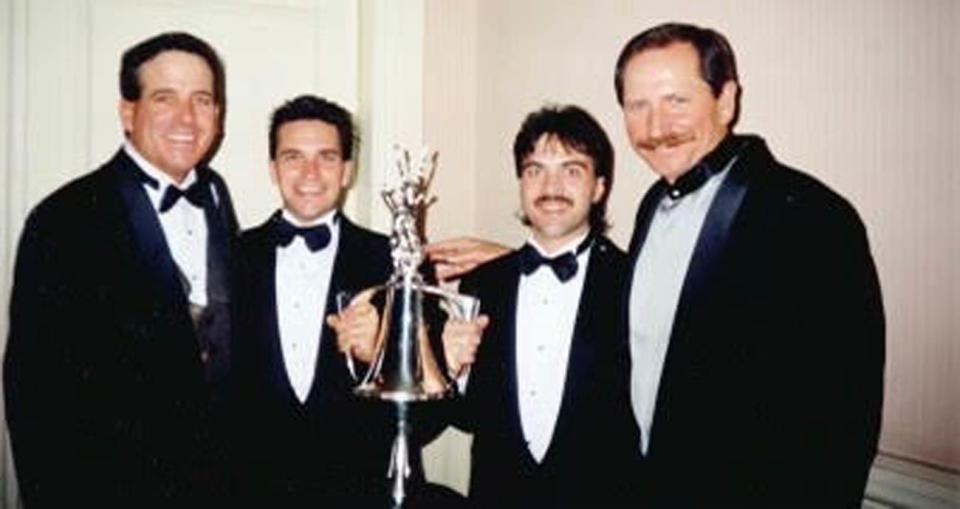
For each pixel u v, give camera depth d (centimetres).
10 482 209
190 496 163
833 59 118
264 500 156
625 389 137
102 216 166
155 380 163
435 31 229
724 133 125
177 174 178
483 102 227
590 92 178
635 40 129
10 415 161
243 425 179
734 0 136
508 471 153
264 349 182
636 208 161
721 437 112
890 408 110
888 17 109
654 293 130
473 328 154
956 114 101
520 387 157
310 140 186
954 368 101
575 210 155
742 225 112
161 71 172
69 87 210
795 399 104
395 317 150
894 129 108
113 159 174
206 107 177
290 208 189
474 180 233
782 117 127
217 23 226
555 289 158
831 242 102
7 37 204
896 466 108
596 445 145
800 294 104
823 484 100
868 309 100
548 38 195
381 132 226
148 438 162
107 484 158
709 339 114
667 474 118
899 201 108
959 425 100
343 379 182
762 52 130
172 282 167
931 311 104
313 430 179
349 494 156
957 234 100
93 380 160
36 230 164
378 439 182
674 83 121
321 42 236
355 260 191
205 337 175
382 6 225
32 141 207
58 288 160
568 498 144
